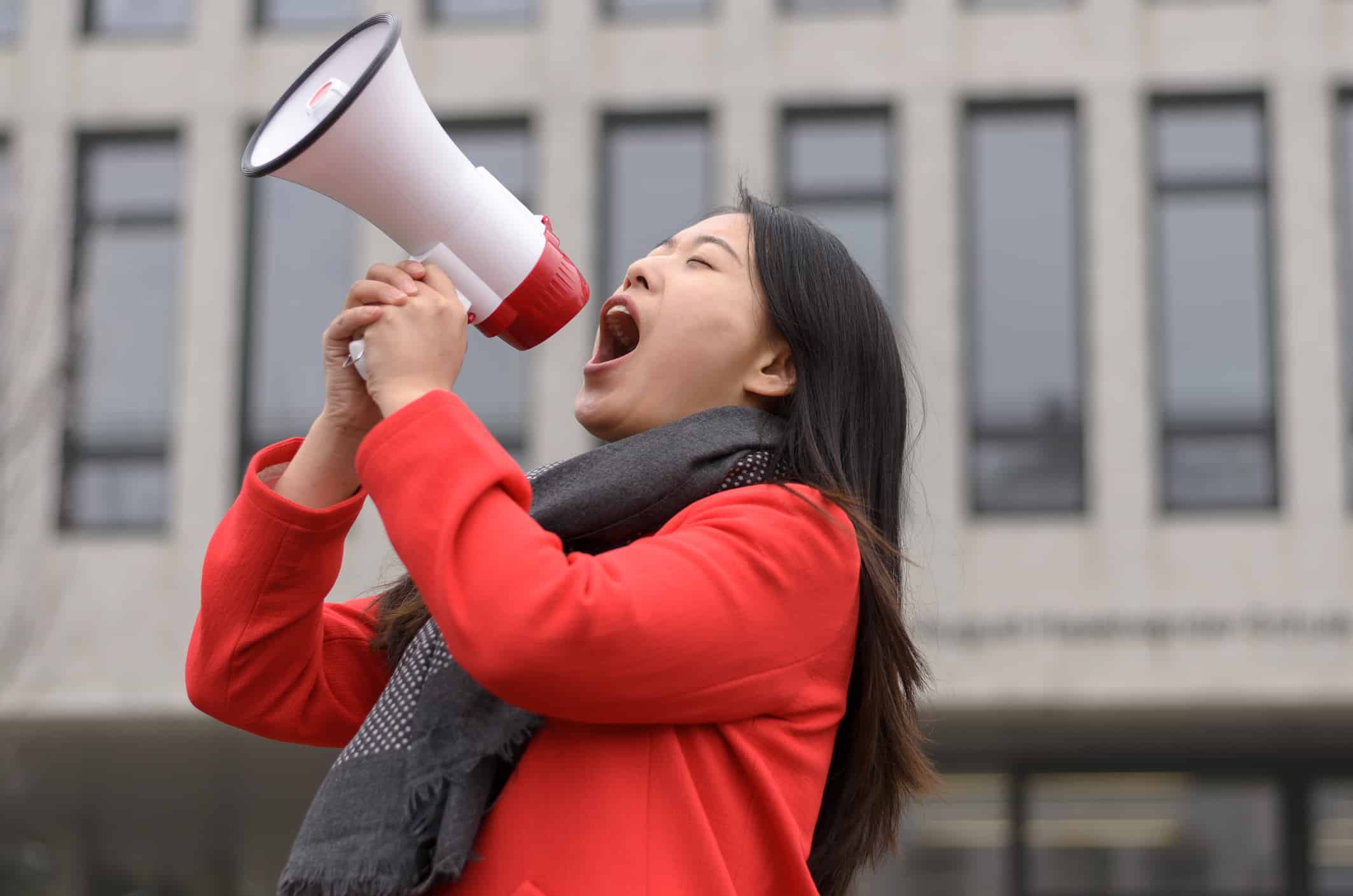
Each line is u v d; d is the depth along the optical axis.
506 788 1.71
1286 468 15.28
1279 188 15.62
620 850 1.67
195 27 16.91
